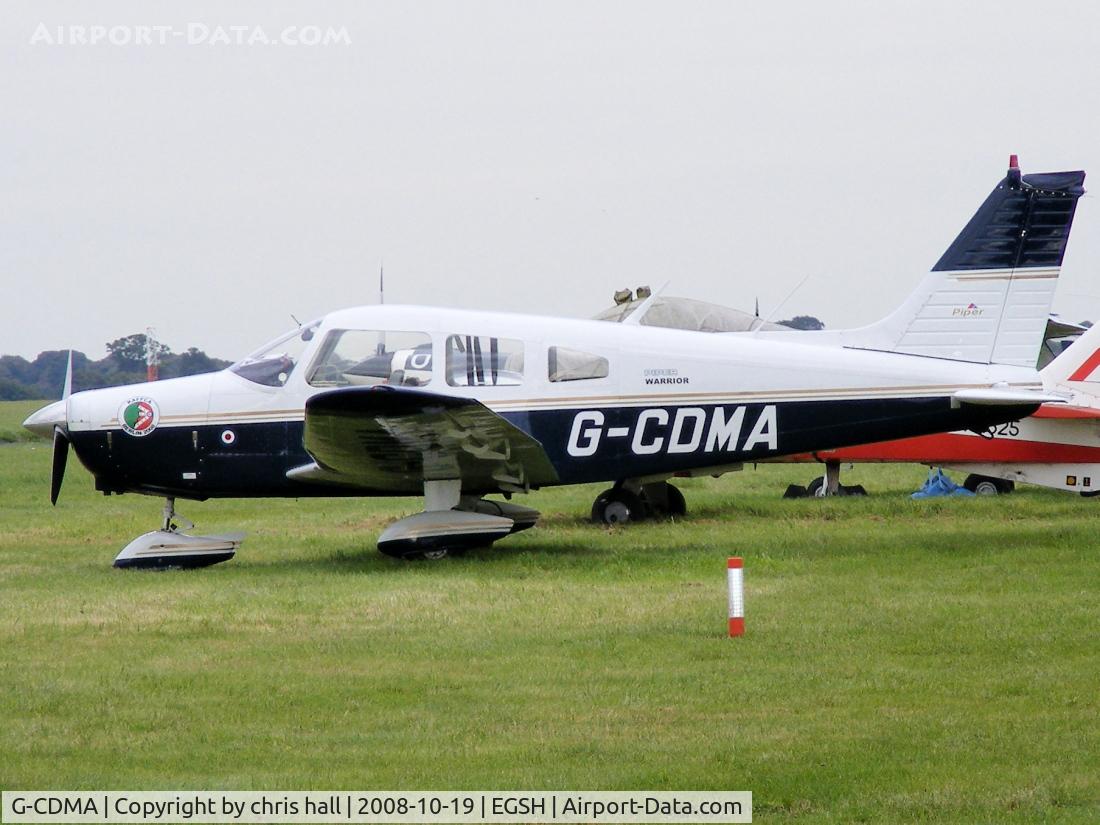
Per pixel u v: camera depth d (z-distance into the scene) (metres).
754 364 32.91
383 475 31.83
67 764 15.48
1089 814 13.68
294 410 32.34
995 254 36.69
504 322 32.62
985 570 27.91
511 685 18.81
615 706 17.72
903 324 37.25
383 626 22.83
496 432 28.58
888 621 22.73
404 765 15.42
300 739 16.38
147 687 18.77
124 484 32.91
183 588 27.14
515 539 35.34
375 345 32.31
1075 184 36.19
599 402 32.47
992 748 15.74
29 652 21.00
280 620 23.34
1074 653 20.23
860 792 14.41
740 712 17.39
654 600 25.08
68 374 34.25
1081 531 34.19
